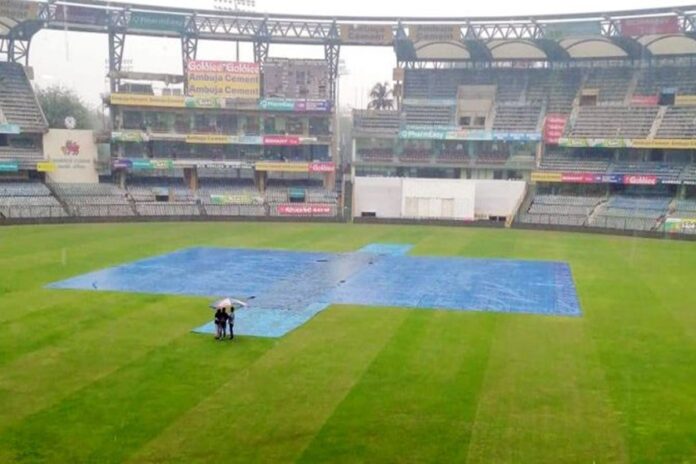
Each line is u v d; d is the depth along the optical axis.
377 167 85.56
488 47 81.88
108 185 78.56
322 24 82.81
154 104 79.50
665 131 75.38
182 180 82.94
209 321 28.88
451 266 45.94
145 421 17.81
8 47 80.50
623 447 16.62
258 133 84.44
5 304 31.09
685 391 20.62
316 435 17.08
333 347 25.14
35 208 70.00
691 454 16.27
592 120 80.00
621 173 75.12
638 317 30.77
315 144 83.69
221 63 81.81
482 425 17.84
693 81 79.69
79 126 108.94
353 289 36.94
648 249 56.69
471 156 83.56
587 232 70.38
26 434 16.94
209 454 15.93
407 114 86.62
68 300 32.25
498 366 23.00
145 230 63.84
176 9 78.69
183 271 41.41
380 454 16.06
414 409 18.91
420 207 79.06
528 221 75.56
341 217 77.50
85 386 20.42
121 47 80.62
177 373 21.80
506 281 40.22
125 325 27.86
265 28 82.75
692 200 72.56
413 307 32.56
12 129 73.19
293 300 33.75
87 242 53.78
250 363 22.97
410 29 79.88
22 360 22.89
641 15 72.06
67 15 75.94
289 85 84.56
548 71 87.56
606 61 85.44
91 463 15.40
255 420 17.98
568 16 74.62
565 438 17.11
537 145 81.44
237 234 62.50
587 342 26.34
